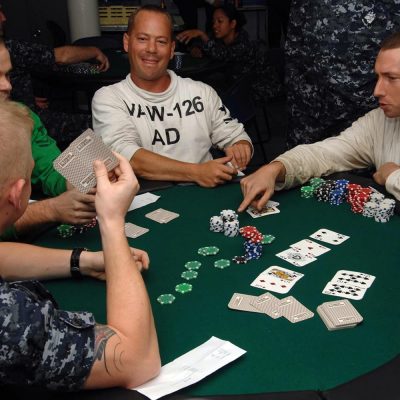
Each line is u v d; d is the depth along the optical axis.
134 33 2.56
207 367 1.10
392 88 2.02
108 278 1.10
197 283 1.47
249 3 8.08
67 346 0.93
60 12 7.47
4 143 0.94
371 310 1.31
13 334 0.88
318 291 1.40
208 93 2.80
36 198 2.28
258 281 1.46
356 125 2.40
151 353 1.05
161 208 2.04
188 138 2.73
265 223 1.87
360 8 2.71
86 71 3.91
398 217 1.87
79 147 1.38
